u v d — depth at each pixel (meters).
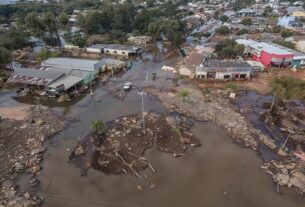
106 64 93.44
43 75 78.19
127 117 63.09
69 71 82.81
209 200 41.72
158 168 48.12
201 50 105.88
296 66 95.56
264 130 58.91
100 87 80.75
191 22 171.12
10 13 189.00
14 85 81.75
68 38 125.12
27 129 58.28
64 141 55.00
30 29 117.50
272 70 92.75
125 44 121.94
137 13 164.88
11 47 114.94
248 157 51.00
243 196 42.53
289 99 68.69
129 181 45.09
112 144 53.38
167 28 129.50
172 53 116.88
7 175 45.56
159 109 67.50
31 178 45.31
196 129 59.62
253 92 77.12
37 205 40.28
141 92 76.94
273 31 148.12
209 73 85.19
